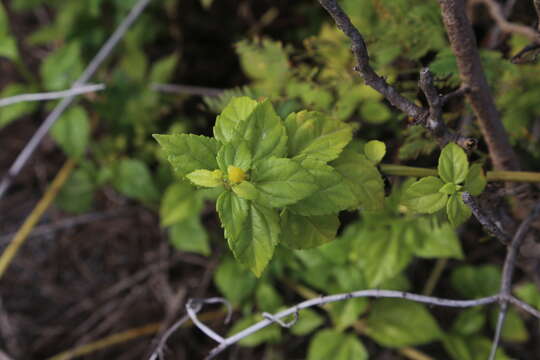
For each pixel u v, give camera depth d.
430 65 0.68
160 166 1.01
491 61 0.69
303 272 0.86
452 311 0.98
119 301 1.07
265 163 0.58
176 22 1.15
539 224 0.70
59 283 1.10
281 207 0.60
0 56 1.30
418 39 0.71
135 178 1.01
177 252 1.09
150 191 1.00
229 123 0.60
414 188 0.61
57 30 1.12
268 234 0.58
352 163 0.61
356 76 0.73
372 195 0.61
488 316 0.89
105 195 1.17
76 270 1.11
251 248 0.58
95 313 1.06
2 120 0.99
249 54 0.75
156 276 1.08
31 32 1.32
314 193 0.59
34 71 1.27
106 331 1.05
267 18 1.12
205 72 1.17
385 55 0.73
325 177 0.58
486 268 0.86
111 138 1.07
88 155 1.12
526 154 0.81
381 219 0.78
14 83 1.27
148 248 1.11
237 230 0.58
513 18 0.75
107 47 0.98
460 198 0.61
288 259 0.85
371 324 0.83
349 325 0.84
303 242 0.60
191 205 0.90
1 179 1.19
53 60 1.01
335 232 0.60
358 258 0.79
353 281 0.81
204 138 0.59
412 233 0.77
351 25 0.58
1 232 1.13
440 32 0.72
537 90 0.74
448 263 0.98
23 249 1.12
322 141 0.60
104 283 1.09
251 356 0.99
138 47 1.10
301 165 0.59
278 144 0.59
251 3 1.15
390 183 0.64
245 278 0.89
